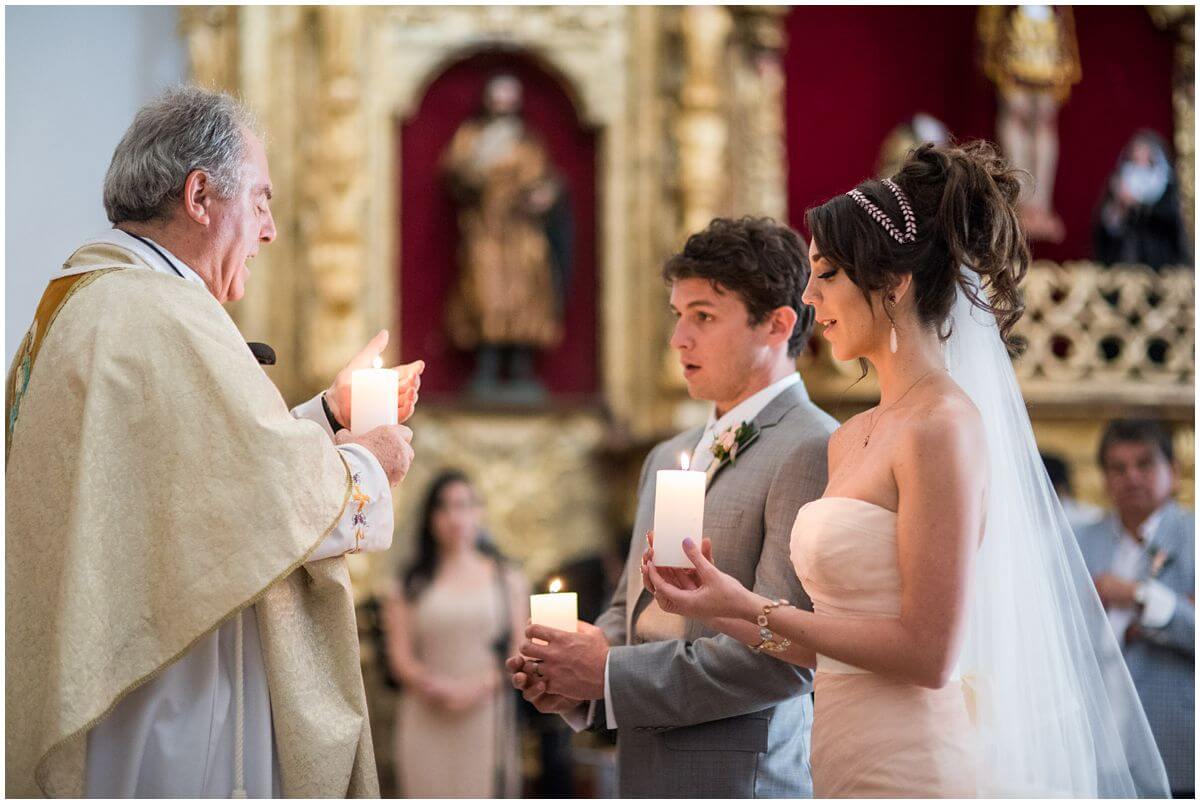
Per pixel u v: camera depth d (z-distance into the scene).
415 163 8.21
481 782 6.45
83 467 2.56
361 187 7.90
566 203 8.16
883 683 2.54
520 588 6.70
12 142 7.38
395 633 6.61
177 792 2.63
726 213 8.15
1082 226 8.76
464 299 8.08
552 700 3.04
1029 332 8.20
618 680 2.88
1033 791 2.60
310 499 2.62
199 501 2.59
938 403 2.51
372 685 7.19
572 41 8.26
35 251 7.34
